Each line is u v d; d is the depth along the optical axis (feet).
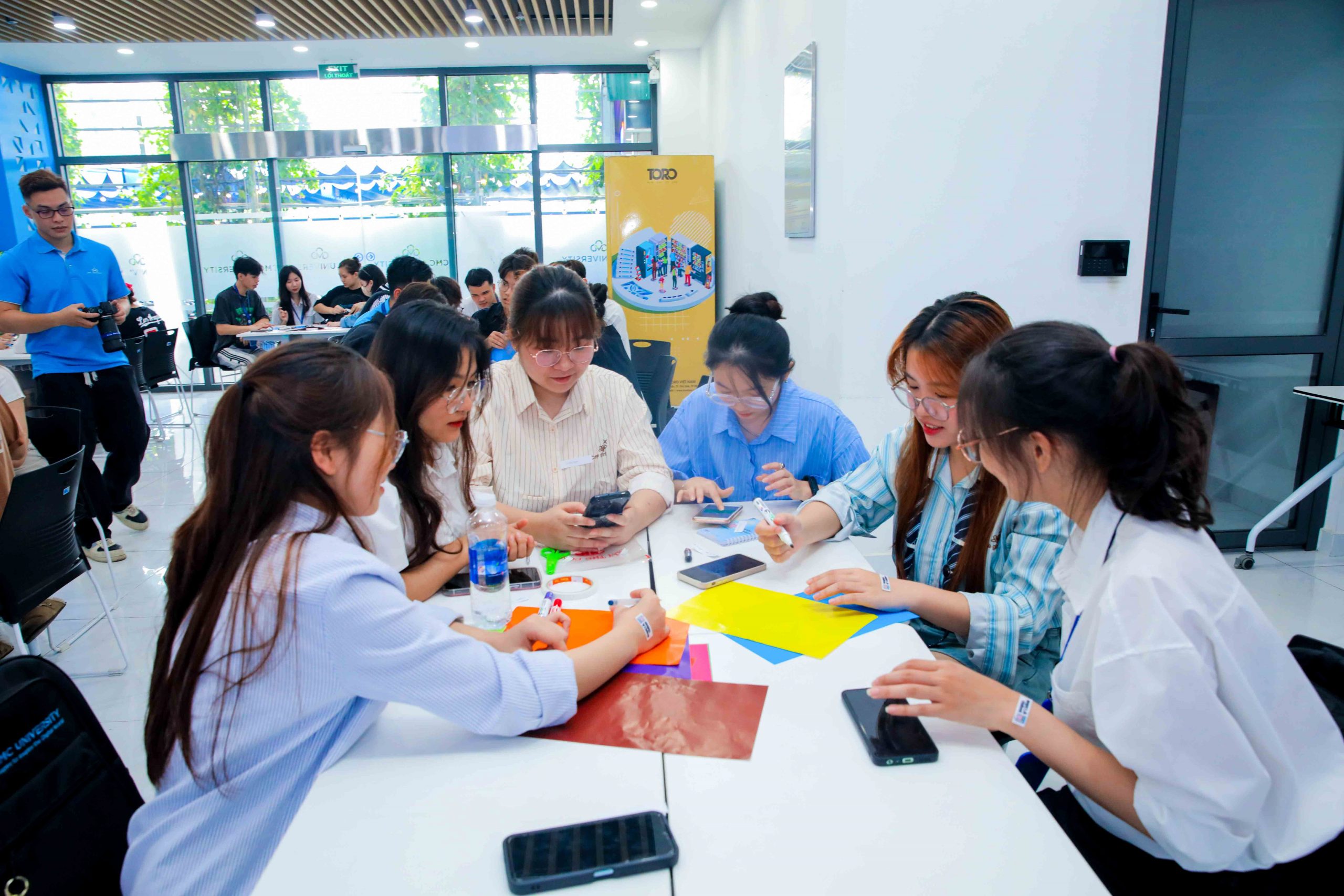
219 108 24.31
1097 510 3.21
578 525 5.65
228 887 3.07
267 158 24.49
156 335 19.99
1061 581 3.48
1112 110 9.81
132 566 12.11
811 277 11.82
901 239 9.89
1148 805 2.88
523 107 24.43
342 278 24.22
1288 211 11.00
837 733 3.41
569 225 25.35
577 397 6.35
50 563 7.65
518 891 2.55
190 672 3.03
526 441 6.29
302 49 21.62
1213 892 3.26
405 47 21.76
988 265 10.03
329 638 3.10
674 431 7.55
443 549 5.29
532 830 2.82
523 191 25.09
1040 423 3.04
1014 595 4.63
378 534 4.72
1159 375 2.95
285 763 3.19
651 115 24.61
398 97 24.35
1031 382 3.04
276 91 24.21
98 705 8.30
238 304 22.66
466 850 2.76
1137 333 10.46
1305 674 3.67
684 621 4.46
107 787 3.51
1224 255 11.02
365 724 3.41
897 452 5.81
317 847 2.78
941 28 9.49
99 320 12.05
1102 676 2.93
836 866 2.65
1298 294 11.27
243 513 3.14
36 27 19.10
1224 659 2.81
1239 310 11.21
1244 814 2.77
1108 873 3.51
